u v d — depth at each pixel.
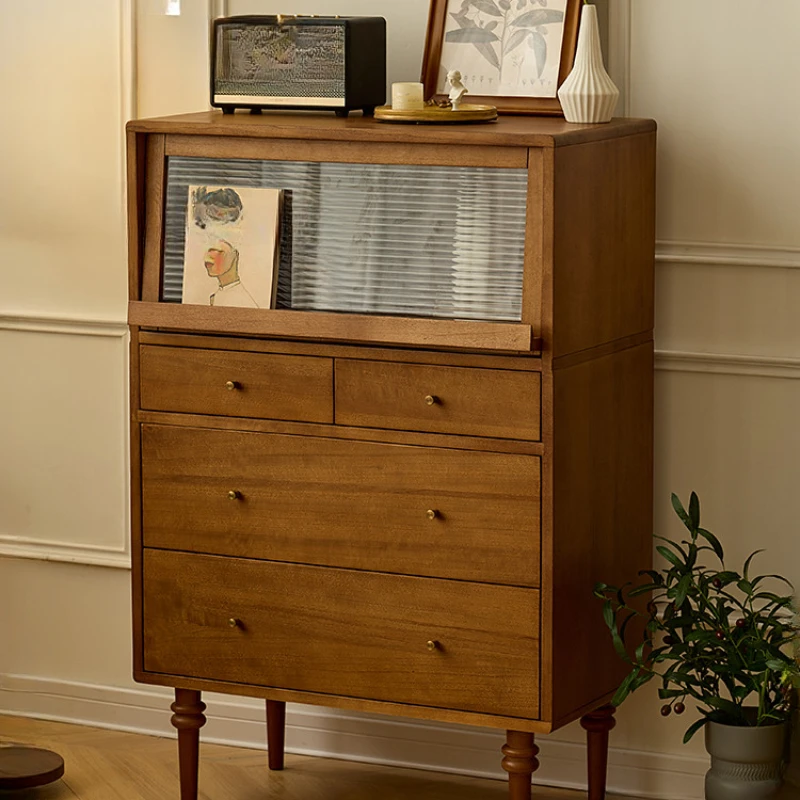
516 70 3.65
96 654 4.43
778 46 3.57
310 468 3.41
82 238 4.26
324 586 3.45
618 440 3.51
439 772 4.09
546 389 3.16
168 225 3.49
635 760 3.91
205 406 3.49
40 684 4.48
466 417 3.24
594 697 3.50
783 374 3.67
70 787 4.01
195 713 3.68
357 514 3.38
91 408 4.32
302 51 3.60
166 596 3.61
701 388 3.74
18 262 4.33
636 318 3.56
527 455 3.21
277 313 3.35
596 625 3.47
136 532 3.61
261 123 3.40
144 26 4.11
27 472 4.42
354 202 3.33
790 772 3.42
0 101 4.27
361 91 3.62
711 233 3.68
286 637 3.51
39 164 4.27
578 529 3.34
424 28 3.86
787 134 3.59
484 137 3.15
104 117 4.18
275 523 3.47
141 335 3.52
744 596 3.77
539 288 3.14
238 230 3.41
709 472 3.76
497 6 3.69
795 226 3.61
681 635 3.78
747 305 3.68
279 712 4.07
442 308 3.26
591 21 3.40
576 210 3.21
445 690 3.37
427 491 3.31
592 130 3.25
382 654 3.42
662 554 3.43
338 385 3.35
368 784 4.02
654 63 3.65
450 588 3.32
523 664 3.28
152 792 3.98
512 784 3.35
